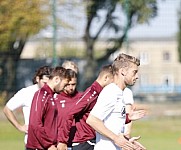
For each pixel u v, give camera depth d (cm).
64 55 6850
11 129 5381
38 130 1916
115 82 1658
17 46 6272
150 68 8625
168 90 7069
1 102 5972
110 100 1622
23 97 2330
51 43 6544
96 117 1614
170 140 4622
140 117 1758
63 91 2167
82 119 2170
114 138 1595
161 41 12744
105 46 7700
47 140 1934
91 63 7044
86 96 2114
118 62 1644
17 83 6109
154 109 6462
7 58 6125
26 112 2328
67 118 2077
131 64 1633
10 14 6219
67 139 2072
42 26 6384
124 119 1669
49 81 2014
